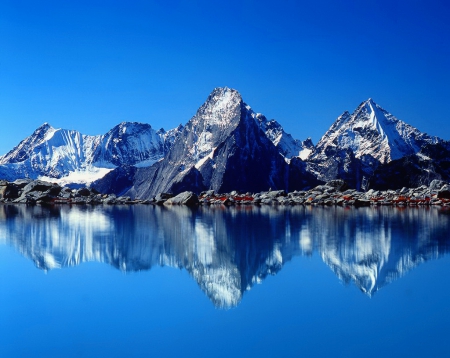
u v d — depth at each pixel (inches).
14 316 612.4
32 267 860.0
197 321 593.6
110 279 777.6
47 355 506.3
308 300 669.9
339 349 517.7
